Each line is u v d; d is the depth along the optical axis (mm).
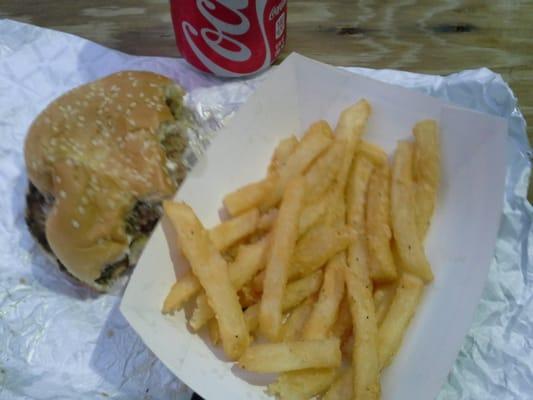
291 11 366
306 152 282
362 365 237
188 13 306
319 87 308
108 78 291
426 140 283
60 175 256
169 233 261
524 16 360
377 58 349
